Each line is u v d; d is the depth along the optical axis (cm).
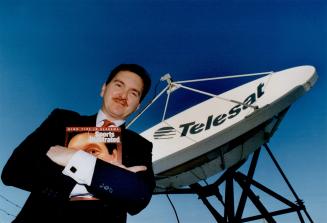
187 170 921
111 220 244
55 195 244
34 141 260
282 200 945
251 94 1098
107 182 243
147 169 286
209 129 1055
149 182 278
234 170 988
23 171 246
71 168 245
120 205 246
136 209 251
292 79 966
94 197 246
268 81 1064
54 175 247
